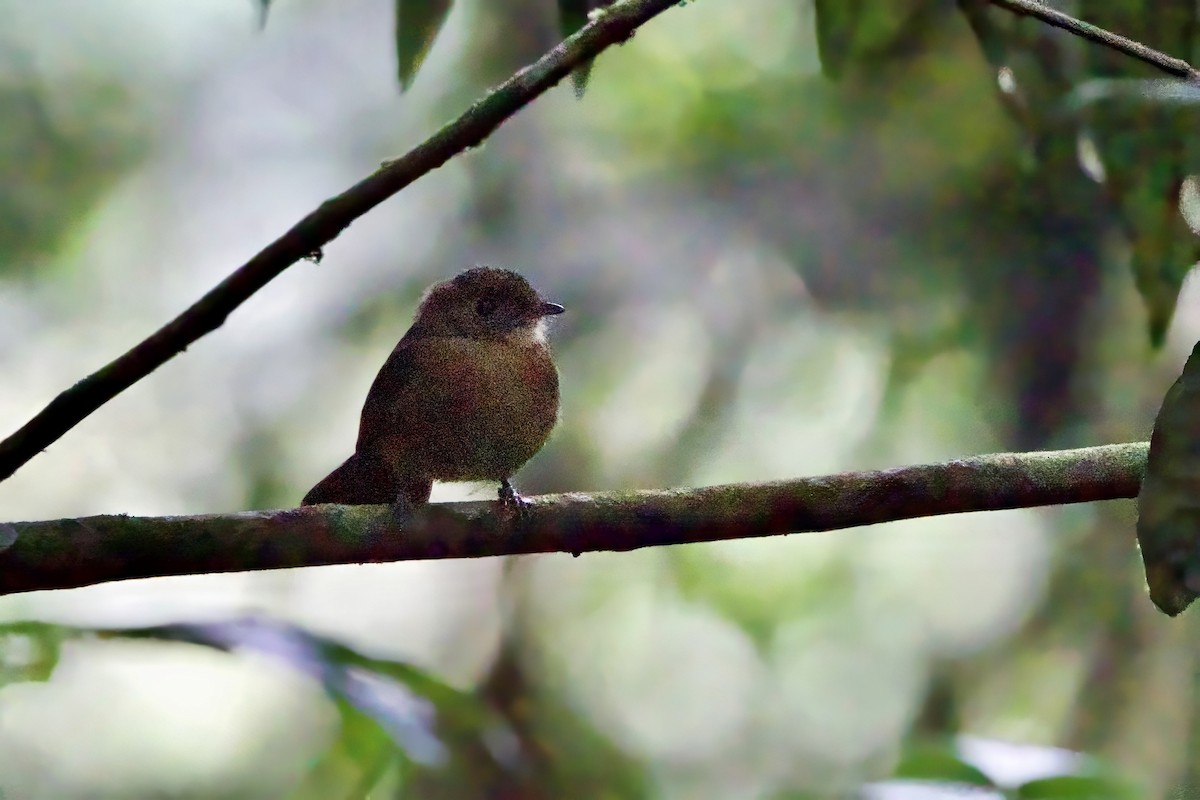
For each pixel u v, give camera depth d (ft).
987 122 35.53
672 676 40.34
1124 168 20.26
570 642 40.42
